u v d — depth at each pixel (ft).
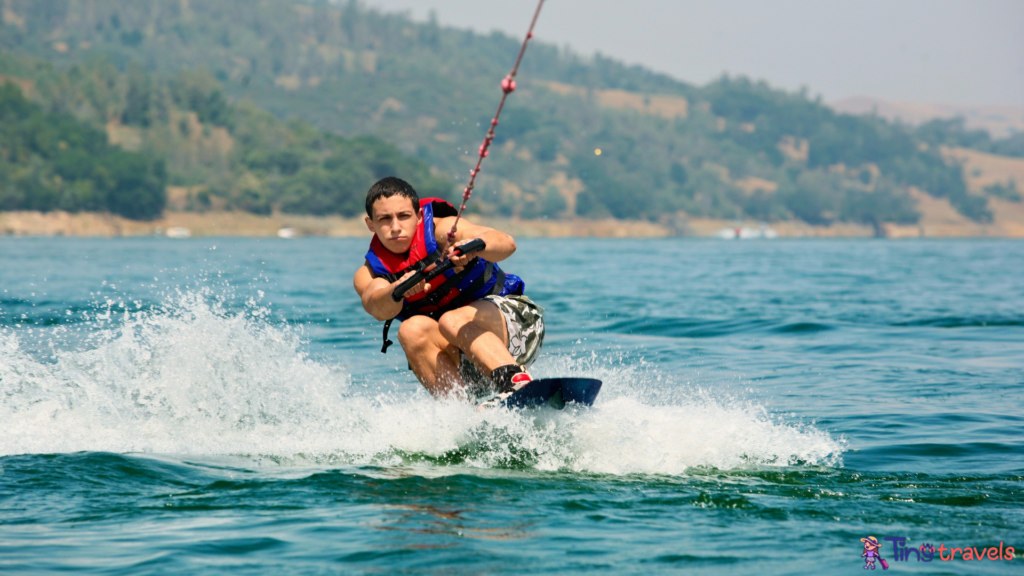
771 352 87.25
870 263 343.26
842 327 108.68
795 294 169.07
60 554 30.50
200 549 30.91
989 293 171.63
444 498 36.88
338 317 120.26
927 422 53.83
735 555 30.37
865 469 42.55
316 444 45.78
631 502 36.50
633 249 595.06
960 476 41.16
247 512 34.99
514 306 47.55
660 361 81.10
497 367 44.45
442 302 47.16
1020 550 30.89
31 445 44.50
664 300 152.66
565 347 91.45
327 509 35.37
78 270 241.76
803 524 33.83
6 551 30.76
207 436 46.68
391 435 45.96
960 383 68.74
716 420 49.55
